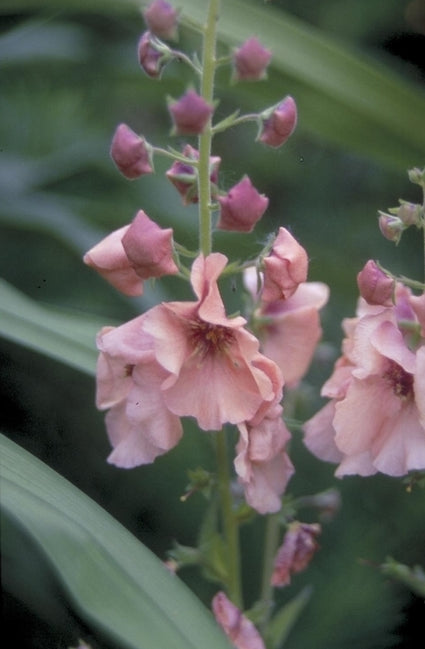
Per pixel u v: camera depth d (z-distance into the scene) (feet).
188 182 2.07
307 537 2.22
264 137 2.06
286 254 2.05
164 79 2.83
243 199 2.04
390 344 2.06
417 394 2.05
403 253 2.95
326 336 2.72
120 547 1.96
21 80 2.86
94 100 2.89
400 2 3.37
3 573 2.16
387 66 3.42
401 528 2.56
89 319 2.41
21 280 2.73
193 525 2.56
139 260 2.04
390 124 2.63
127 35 2.95
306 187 3.16
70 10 2.79
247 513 2.15
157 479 2.58
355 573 2.50
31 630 2.18
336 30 3.41
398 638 2.48
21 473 2.00
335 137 2.69
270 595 2.29
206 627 1.91
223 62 2.04
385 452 2.09
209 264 2.03
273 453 2.08
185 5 2.50
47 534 1.92
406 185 3.18
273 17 2.57
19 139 2.83
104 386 2.11
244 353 2.04
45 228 2.72
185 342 2.06
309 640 2.47
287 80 2.59
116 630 1.88
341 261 2.71
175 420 2.06
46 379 2.60
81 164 2.85
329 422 2.15
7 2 2.64
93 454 2.59
